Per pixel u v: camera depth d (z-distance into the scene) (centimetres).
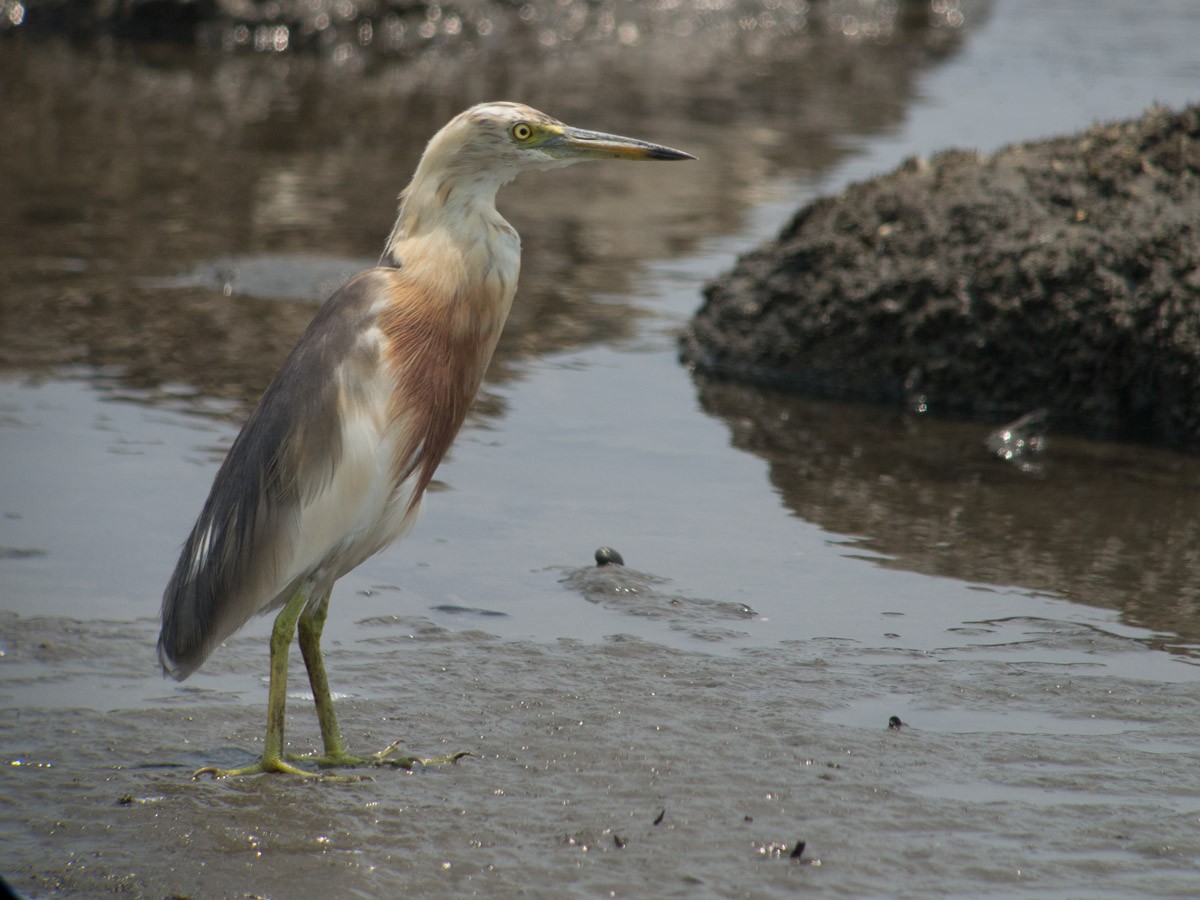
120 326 1564
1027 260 1384
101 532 1069
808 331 1485
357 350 764
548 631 945
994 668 895
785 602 995
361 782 744
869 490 1213
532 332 1627
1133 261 1349
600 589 1000
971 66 3359
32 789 727
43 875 650
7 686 839
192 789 732
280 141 2472
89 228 1928
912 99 2941
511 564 1048
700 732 802
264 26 3297
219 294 1689
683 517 1148
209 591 752
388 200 2128
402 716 823
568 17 3669
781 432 1356
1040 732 810
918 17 4100
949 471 1259
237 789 734
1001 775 757
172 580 780
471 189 809
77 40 3250
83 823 695
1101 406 1357
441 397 798
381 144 2480
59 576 994
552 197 2220
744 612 977
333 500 754
